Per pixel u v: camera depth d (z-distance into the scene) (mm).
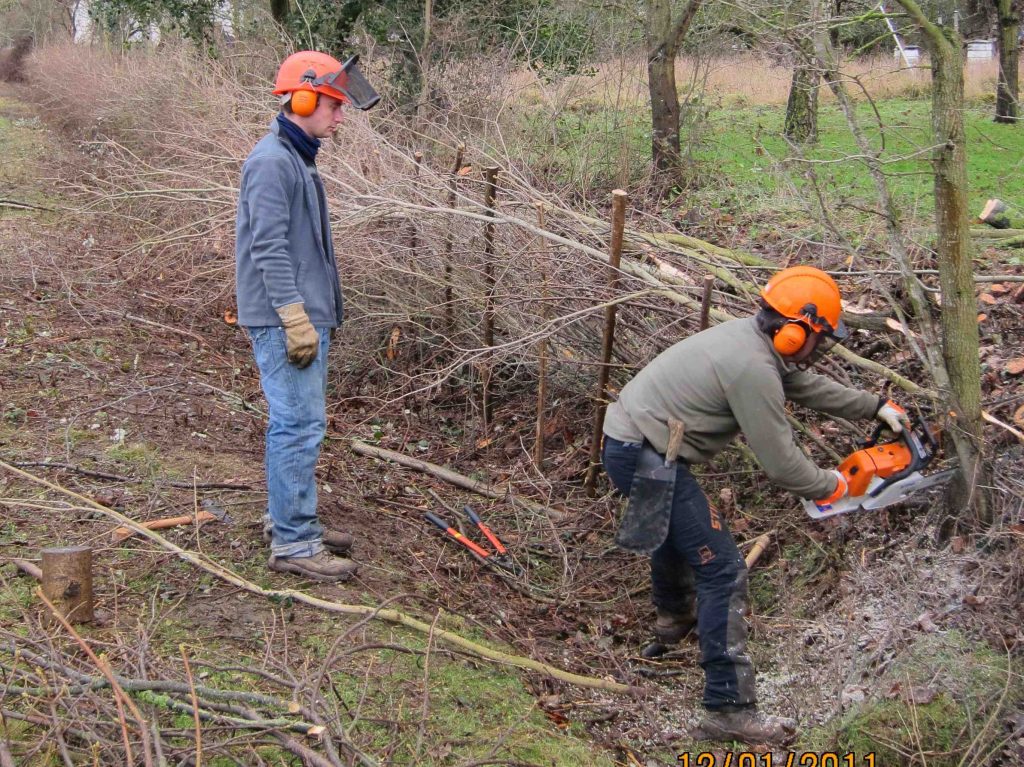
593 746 3107
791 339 3039
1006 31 9820
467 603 3885
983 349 4547
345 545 3869
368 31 11117
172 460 4551
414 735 2838
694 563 3262
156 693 2727
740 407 3098
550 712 3244
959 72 3432
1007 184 7418
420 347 5977
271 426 3523
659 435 3209
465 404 5848
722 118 9578
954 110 3432
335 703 2844
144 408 5160
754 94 10445
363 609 3408
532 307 5199
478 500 4930
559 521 4734
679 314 4715
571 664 3650
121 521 3664
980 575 3424
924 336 3703
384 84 9320
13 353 5734
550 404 5527
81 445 4582
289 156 3387
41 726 2609
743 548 4211
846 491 3285
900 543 3793
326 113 3439
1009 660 3055
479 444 5492
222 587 3498
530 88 9258
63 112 15336
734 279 4781
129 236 7848
